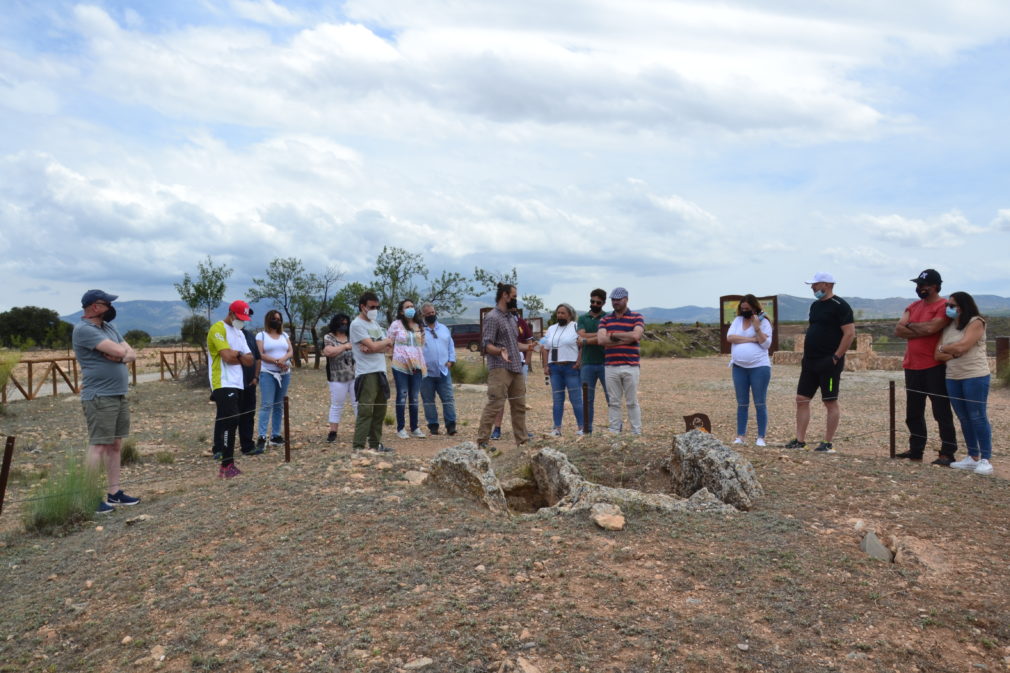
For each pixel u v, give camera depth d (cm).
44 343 5103
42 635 393
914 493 557
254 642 350
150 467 937
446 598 375
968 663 321
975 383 702
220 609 387
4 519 670
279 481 606
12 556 543
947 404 739
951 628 347
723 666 312
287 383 1060
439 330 1099
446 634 340
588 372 972
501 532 462
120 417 680
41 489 659
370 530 476
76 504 633
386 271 2569
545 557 422
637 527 466
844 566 411
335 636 346
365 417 884
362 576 410
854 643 331
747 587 384
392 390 1622
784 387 1800
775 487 567
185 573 443
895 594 380
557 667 311
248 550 467
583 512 493
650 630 338
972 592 386
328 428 1221
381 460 645
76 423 1316
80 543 554
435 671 312
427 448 981
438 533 461
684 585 386
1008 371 1684
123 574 459
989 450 700
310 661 327
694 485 570
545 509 512
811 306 802
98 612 411
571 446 708
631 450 682
